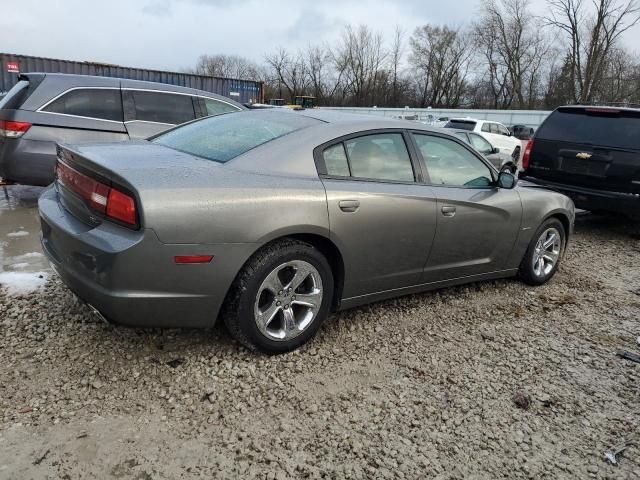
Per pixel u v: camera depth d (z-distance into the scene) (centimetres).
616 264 587
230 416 252
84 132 634
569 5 4353
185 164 287
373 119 362
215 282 271
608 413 283
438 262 383
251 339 294
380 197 330
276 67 6569
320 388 282
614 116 684
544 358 339
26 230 553
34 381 267
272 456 227
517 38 5562
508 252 439
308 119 348
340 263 323
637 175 649
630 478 234
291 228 289
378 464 228
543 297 454
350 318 373
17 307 346
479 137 1260
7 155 604
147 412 250
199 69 7838
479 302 429
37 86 614
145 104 683
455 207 378
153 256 252
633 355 353
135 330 324
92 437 229
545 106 5359
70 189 291
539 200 455
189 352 305
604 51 4300
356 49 6438
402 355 327
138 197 249
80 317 338
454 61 6369
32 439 225
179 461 220
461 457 238
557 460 242
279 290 299
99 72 1872
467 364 323
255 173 292
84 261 263
